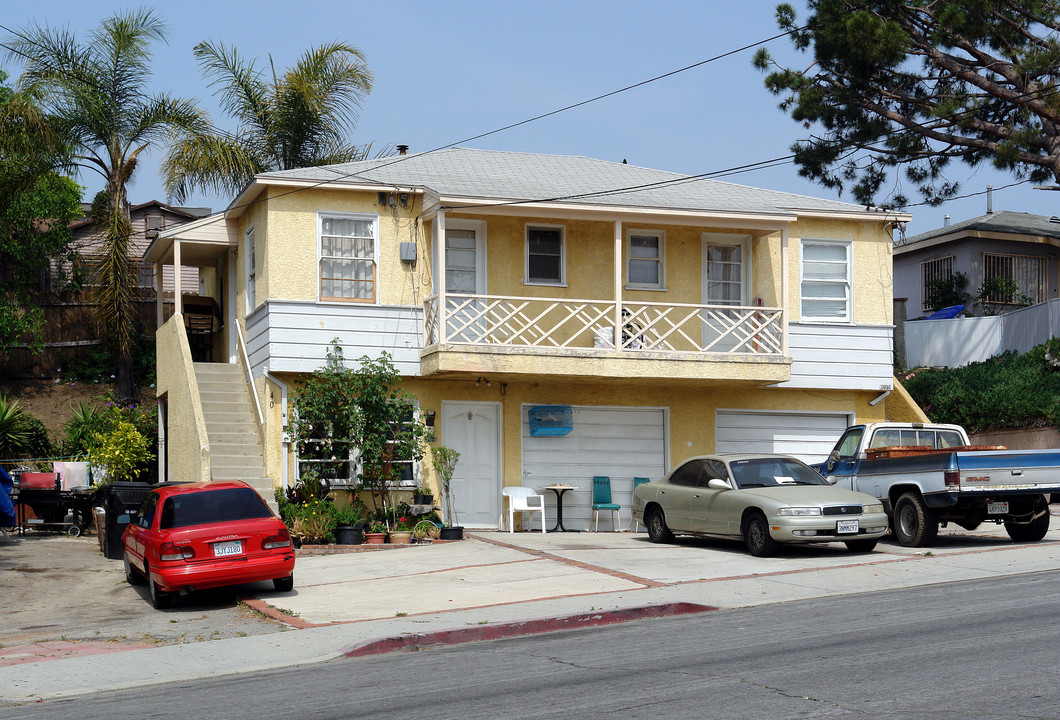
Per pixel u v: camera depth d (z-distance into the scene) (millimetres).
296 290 20250
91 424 25547
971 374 27609
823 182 25812
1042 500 17109
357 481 19891
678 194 22625
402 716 7875
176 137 27016
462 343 19750
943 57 24500
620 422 22250
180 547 13398
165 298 31078
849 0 24328
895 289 38625
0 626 13117
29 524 22469
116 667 10328
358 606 13156
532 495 20859
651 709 7750
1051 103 23016
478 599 13289
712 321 22844
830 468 18875
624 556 16578
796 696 7941
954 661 8836
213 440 20578
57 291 30922
